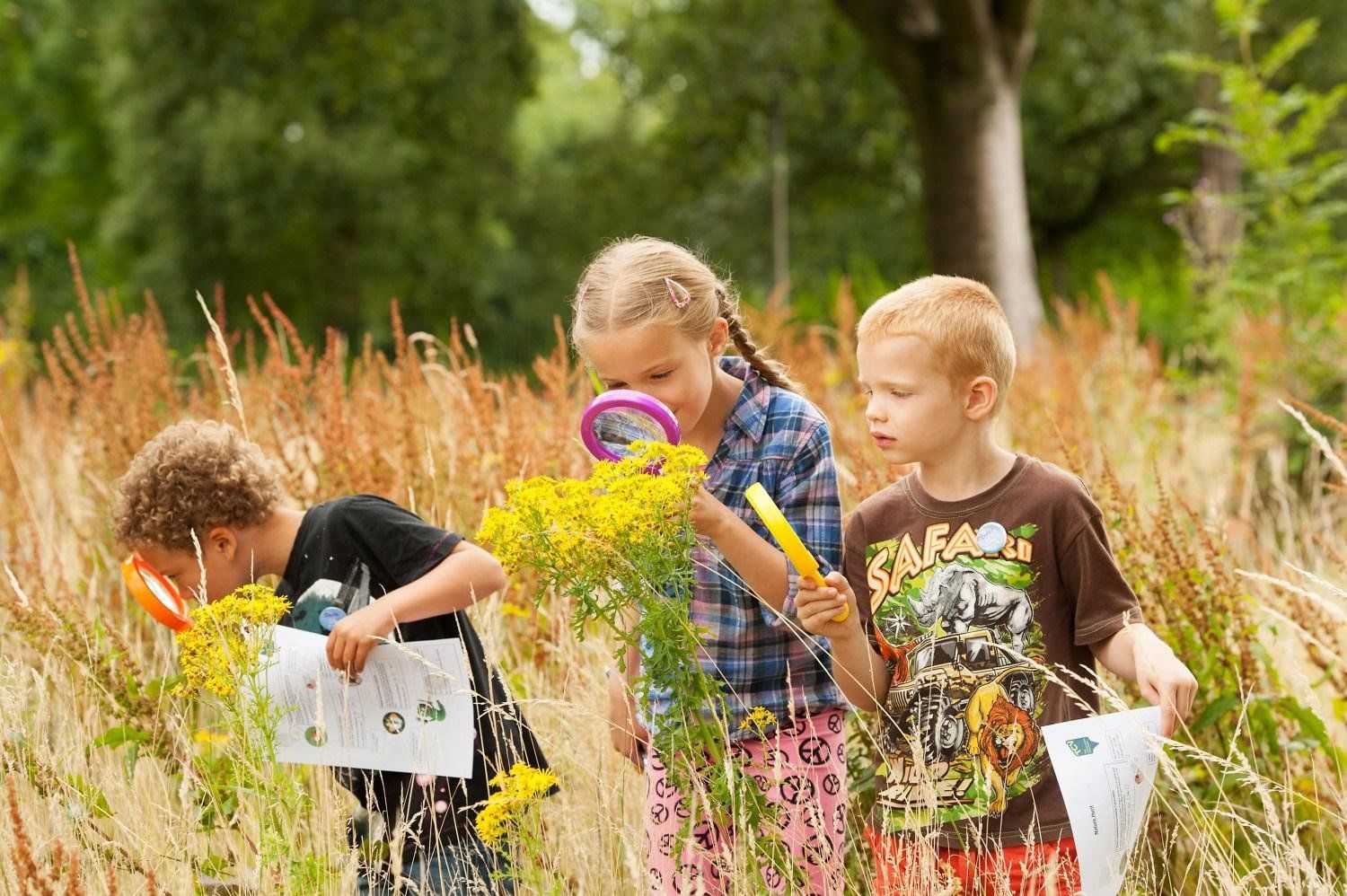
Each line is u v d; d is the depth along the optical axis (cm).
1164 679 205
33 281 2272
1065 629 224
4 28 2434
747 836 207
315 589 249
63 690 290
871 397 229
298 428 378
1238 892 217
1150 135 1875
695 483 199
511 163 2102
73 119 2406
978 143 972
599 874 247
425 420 391
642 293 221
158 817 267
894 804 228
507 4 1936
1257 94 636
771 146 1834
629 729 249
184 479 249
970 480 229
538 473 366
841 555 239
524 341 1872
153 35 1820
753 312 589
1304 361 542
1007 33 975
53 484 434
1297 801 275
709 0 1705
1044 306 2108
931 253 1006
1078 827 200
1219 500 372
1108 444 521
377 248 1894
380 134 1872
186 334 1809
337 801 273
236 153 1791
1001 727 220
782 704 237
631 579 199
